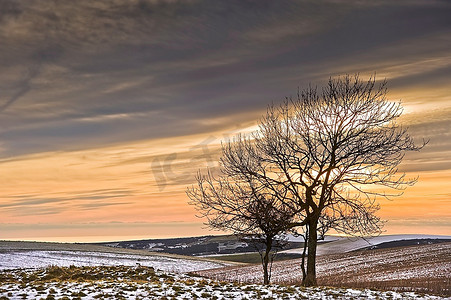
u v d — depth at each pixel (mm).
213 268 77312
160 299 18359
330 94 27594
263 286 23484
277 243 30797
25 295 18203
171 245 157875
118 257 82062
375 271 53469
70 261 70125
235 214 28406
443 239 119812
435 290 28391
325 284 34062
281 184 27703
